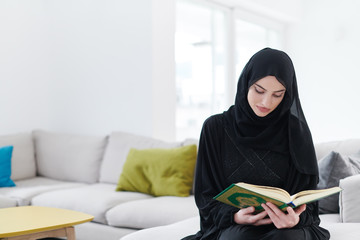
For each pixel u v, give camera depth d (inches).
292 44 220.8
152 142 133.9
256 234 58.1
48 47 173.3
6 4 159.5
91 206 113.5
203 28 175.2
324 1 209.0
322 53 210.8
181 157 118.4
